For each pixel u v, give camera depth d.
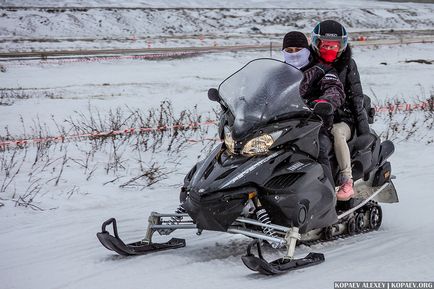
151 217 6.38
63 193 8.76
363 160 6.95
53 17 37.22
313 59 6.84
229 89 6.28
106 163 10.31
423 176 10.08
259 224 5.71
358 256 6.17
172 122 13.78
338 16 46.06
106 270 5.80
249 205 5.92
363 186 7.27
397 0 59.84
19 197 8.45
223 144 6.20
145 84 21.91
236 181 5.71
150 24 39.41
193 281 5.44
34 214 7.91
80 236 7.03
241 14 43.25
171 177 9.84
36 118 14.77
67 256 6.29
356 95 6.87
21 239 6.92
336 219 6.44
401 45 35.91
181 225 6.18
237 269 5.79
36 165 10.10
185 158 11.02
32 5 40.94
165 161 10.71
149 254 6.34
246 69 6.37
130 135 12.23
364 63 29.84
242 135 5.85
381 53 33.62
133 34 37.69
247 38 37.44
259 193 5.82
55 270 5.84
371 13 48.16
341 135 6.59
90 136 11.84
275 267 5.53
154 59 28.88
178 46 33.47
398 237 6.92
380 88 21.30
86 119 14.58
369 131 6.95
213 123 14.09
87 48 31.52
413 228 7.39
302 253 6.35
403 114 15.77
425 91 20.41
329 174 6.31
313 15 45.12
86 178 9.48
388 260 5.98
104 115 15.24
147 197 8.84
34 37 34.75
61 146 11.34
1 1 40.56
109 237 6.06
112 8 40.28
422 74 25.23
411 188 9.34
